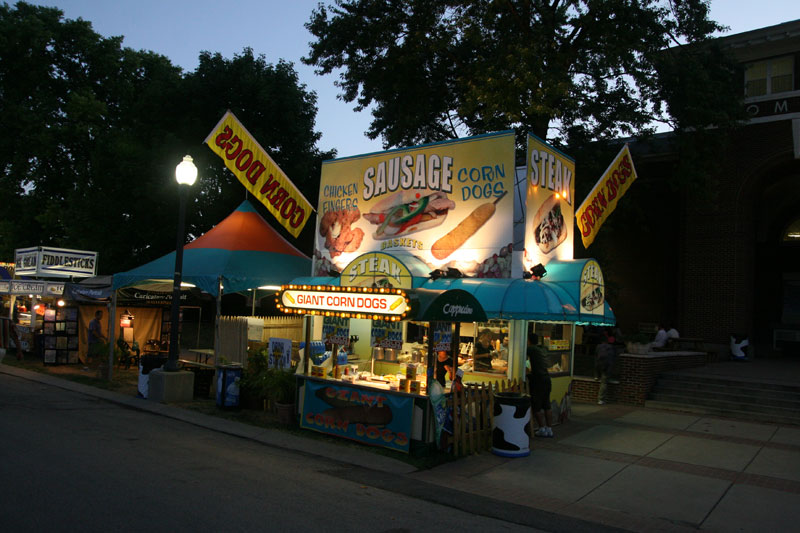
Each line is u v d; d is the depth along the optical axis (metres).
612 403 15.28
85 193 28.80
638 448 10.37
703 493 7.87
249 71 26.72
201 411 11.95
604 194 15.17
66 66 32.97
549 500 7.40
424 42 19.78
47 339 17.75
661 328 20.94
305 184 29.28
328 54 22.08
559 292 11.41
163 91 26.77
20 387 13.73
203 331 28.48
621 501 7.46
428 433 9.15
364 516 6.23
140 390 13.27
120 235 26.84
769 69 21.78
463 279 12.03
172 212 26.11
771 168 21.34
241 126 14.46
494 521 6.48
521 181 13.42
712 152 20.28
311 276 15.64
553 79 16.70
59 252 19.33
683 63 19.36
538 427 11.20
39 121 30.09
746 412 13.66
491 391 10.13
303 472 7.92
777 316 24.70
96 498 6.05
